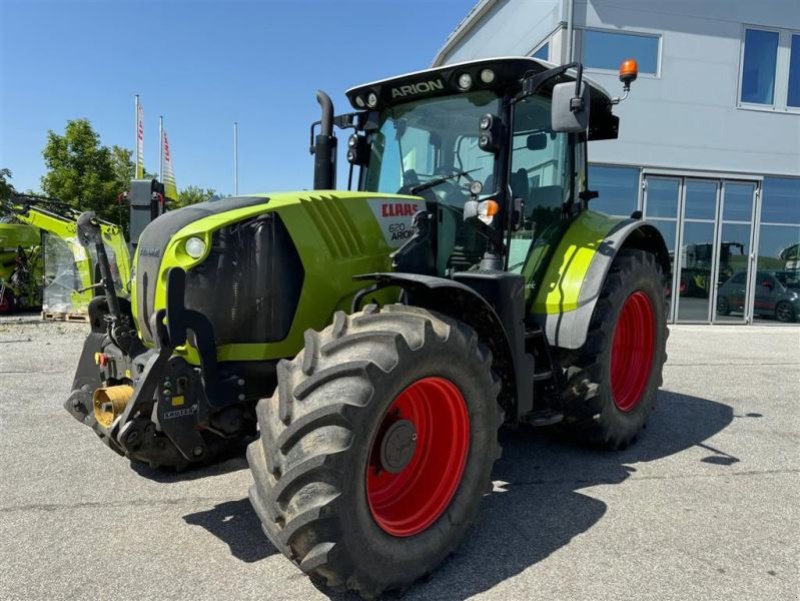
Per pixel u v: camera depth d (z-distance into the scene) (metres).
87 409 3.11
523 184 3.72
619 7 11.23
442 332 2.45
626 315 4.33
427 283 2.42
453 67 3.37
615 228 4.01
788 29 11.96
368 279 2.68
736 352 8.51
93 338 3.26
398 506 2.56
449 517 2.55
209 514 3.04
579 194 4.34
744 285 12.54
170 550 2.68
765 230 12.45
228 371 2.70
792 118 12.21
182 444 2.54
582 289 3.62
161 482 3.44
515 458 3.93
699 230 12.18
